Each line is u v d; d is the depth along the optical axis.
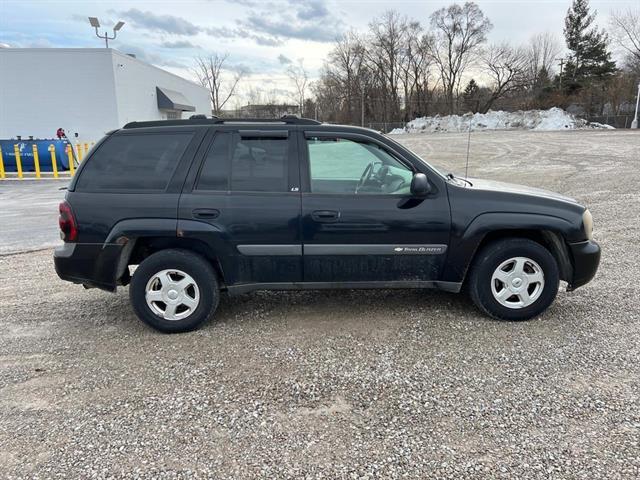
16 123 21.55
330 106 70.31
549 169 15.48
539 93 62.00
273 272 3.84
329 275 3.86
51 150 17.88
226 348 3.55
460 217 3.78
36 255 6.68
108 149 3.83
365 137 3.88
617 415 2.63
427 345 3.52
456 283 3.91
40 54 21.03
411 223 3.76
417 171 3.85
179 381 3.08
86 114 21.67
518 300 3.92
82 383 3.08
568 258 3.93
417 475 2.20
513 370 3.14
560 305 4.28
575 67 59.62
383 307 4.31
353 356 3.38
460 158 20.31
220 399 2.87
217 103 63.69
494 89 68.81
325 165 3.85
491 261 3.84
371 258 3.82
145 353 3.50
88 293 4.95
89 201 3.74
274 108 64.50
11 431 2.58
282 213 3.72
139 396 2.91
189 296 3.83
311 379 3.08
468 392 2.89
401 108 71.38
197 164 3.78
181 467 2.28
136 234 3.70
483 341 3.57
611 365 3.19
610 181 12.34
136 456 2.37
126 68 22.98
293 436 2.51
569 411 2.68
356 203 3.75
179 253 3.77
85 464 2.31
